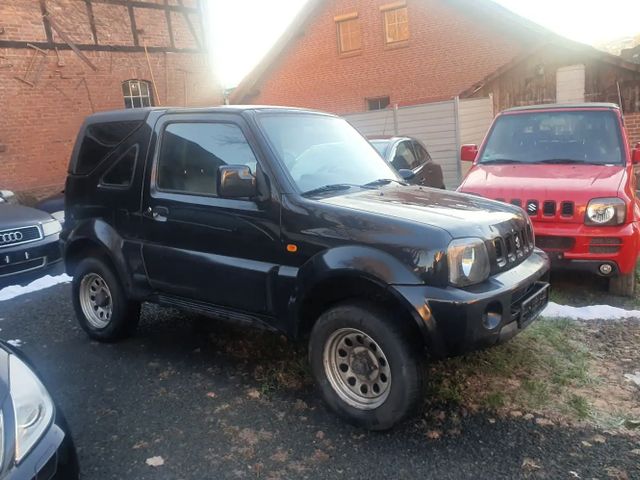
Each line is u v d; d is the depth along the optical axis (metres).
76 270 5.02
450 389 3.79
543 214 5.47
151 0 16.80
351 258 3.27
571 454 3.11
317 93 23.42
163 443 3.39
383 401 3.29
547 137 6.66
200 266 4.04
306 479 3.01
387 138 9.38
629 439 3.23
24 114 14.21
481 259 3.24
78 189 4.93
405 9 20.95
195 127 4.16
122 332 4.90
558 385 3.86
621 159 6.19
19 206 7.27
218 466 3.15
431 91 20.91
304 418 3.61
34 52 14.27
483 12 19.25
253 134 3.82
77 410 3.82
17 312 5.97
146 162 4.39
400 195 3.94
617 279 5.59
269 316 3.78
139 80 16.78
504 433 3.34
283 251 3.62
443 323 3.07
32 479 2.31
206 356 4.61
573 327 4.83
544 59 16.83
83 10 15.23
